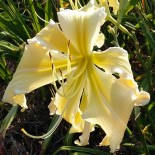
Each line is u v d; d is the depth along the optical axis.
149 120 0.43
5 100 0.32
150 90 0.44
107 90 0.30
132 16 0.51
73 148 0.42
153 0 0.52
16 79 0.32
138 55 0.41
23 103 0.33
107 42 0.53
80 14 0.30
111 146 0.29
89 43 0.31
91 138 0.50
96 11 0.30
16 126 0.50
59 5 0.52
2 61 0.51
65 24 0.30
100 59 0.31
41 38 0.31
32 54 0.32
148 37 0.46
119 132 0.29
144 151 0.43
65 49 0.32
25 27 0.52
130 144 0.45
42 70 0.32
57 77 0.30
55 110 0.35
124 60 0.30
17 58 0.51
